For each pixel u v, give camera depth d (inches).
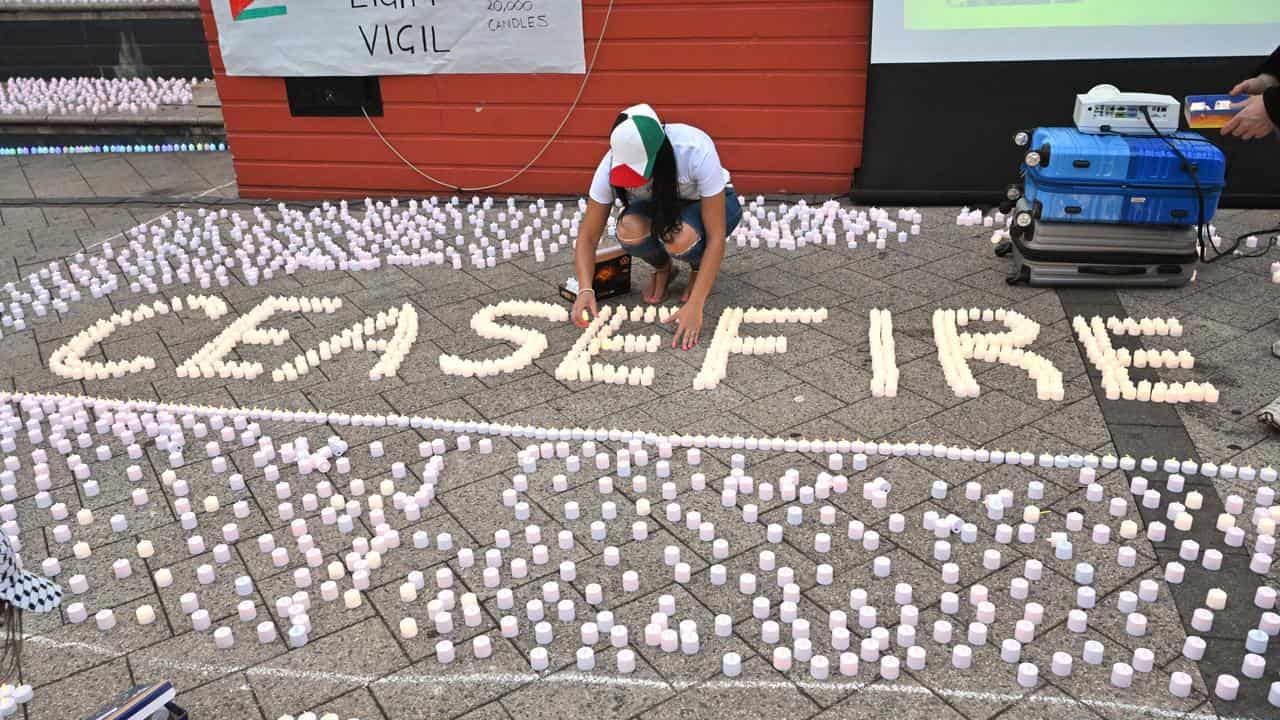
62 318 244.2
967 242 261.6
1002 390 185.2
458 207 319.6
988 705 115.7
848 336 211.2
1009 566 138.7
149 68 450.0
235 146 335.9
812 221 283.3
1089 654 120.6
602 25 297.0
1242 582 133.1
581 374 196.9
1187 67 266.8
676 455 169.6
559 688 121.5
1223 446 163.8
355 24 310.0
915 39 276.1
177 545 153.9
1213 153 210.2
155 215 327.0
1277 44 259.4
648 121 194.2
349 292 250.7
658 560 143.9
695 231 211.5
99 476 173.5
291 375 204.4
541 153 318.3
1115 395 180.1
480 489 163.2
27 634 135.4
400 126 323.3
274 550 150.7
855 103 292.5
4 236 312.5
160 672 127.6
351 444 179.2
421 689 122.5
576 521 153.9
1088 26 267.4
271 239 293.1
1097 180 214.7
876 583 136.8
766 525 150.3
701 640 128.2
